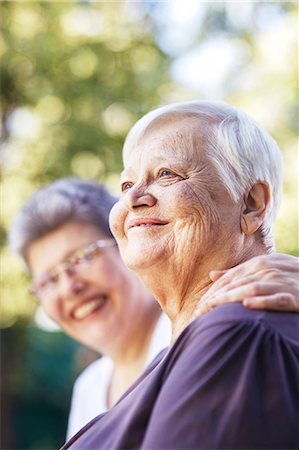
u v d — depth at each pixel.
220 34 10.27
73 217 3.35
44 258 3.39
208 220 1.92
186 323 1.96
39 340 13.66
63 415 14.90
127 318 3.31
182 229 1.92
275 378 1.59
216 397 1.56
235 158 1.97
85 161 10.32
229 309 1.70
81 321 3.37
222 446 1.52
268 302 1.70
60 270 3.35
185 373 1.62
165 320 3.17
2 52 10.73
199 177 1.94
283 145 9.52
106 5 10.91
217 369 1.59
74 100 10.59
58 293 3.36
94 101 10.52
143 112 10.41
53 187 3.49
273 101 9.77
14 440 13.65
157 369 1.77
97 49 10.70
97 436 1.79
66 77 10.66
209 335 1.65
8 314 10.55
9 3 10.89
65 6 10.94
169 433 1.55
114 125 10.49
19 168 10.51
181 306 1.98
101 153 10.29
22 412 14.56
